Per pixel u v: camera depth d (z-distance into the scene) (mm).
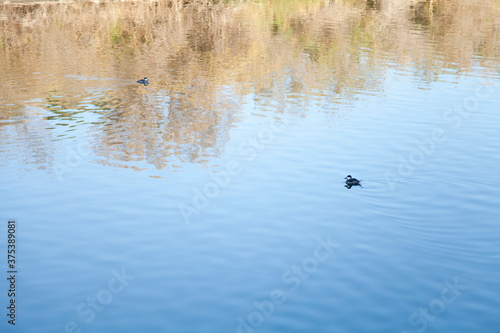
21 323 12180
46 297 13016
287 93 28281
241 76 31250
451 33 43250
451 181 18375
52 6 49438
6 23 43844
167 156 20609
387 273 13820
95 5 50750
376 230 15680
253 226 15938
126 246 15016
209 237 15406
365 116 24734
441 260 14320
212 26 45031
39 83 29266
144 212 16703
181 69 32594
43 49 36625
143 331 11922
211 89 28812
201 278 13656
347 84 29797
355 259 14359
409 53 36906
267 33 42844
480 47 38531
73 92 27859
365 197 17469
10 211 16766
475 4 56312
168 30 43094
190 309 12586
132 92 28094
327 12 51719
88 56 35125
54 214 16625
